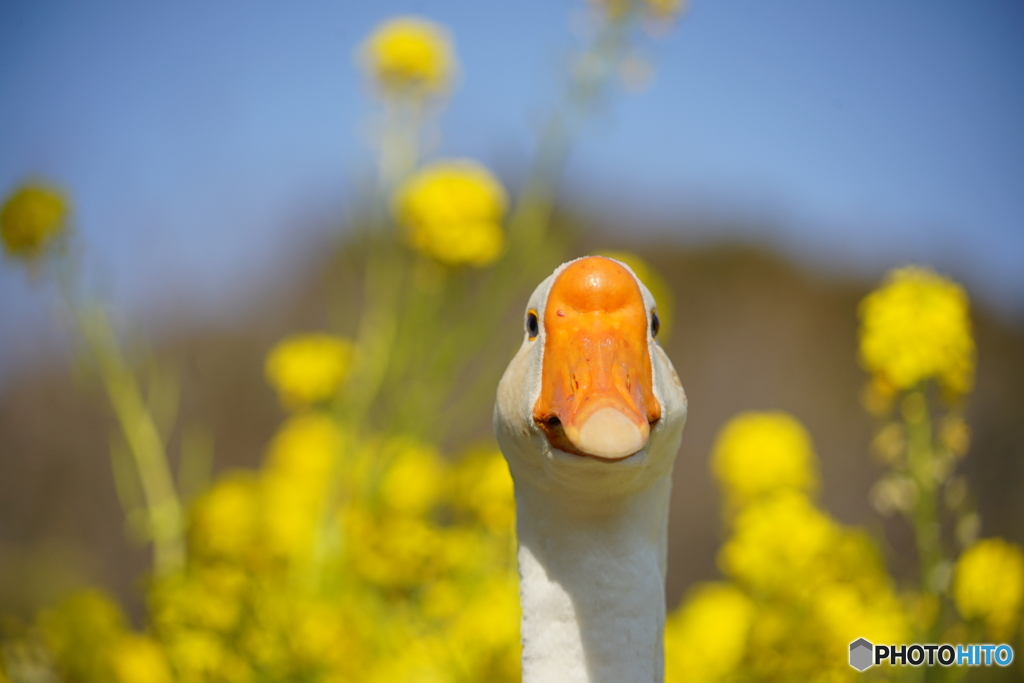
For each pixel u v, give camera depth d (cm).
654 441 62
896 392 85
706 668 94
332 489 100
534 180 105
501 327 106
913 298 84
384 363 104
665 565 69
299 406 114
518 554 68
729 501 111
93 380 105
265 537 94
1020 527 165
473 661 85
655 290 114
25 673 93
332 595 99
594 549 67
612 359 61
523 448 64
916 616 85
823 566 88
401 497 98
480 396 105
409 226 101
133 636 101
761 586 91
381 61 110
